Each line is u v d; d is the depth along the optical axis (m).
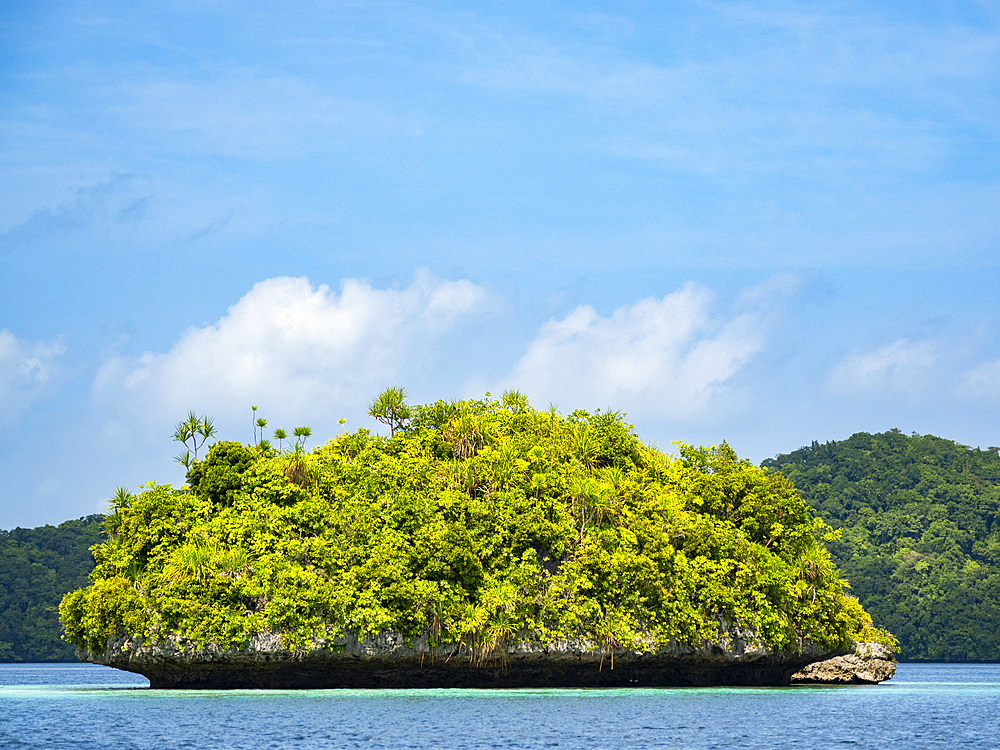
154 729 55.66
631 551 78.25
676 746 51.91
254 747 50.25
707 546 81.50
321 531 77.94
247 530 75.75
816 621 85.44
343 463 83.88
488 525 77.69
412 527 77.25
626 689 79.25
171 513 78.25
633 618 77.31
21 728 56.22
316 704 66.25
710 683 85.38
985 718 66.56
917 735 57.62
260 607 72.69
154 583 73.88
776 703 71.94
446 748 50.25
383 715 61.00
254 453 85.00
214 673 74.31
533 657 75.44
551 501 80.12
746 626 81.44
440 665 75.31
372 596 72.69
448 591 74.56
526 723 58.31
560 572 78.25
